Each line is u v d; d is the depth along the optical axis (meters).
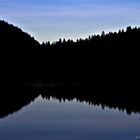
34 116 35.62
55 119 33.50
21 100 55.78
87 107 45.09
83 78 137.88
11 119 33.25
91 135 25.03
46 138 24.05
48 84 104.56
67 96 64.44
